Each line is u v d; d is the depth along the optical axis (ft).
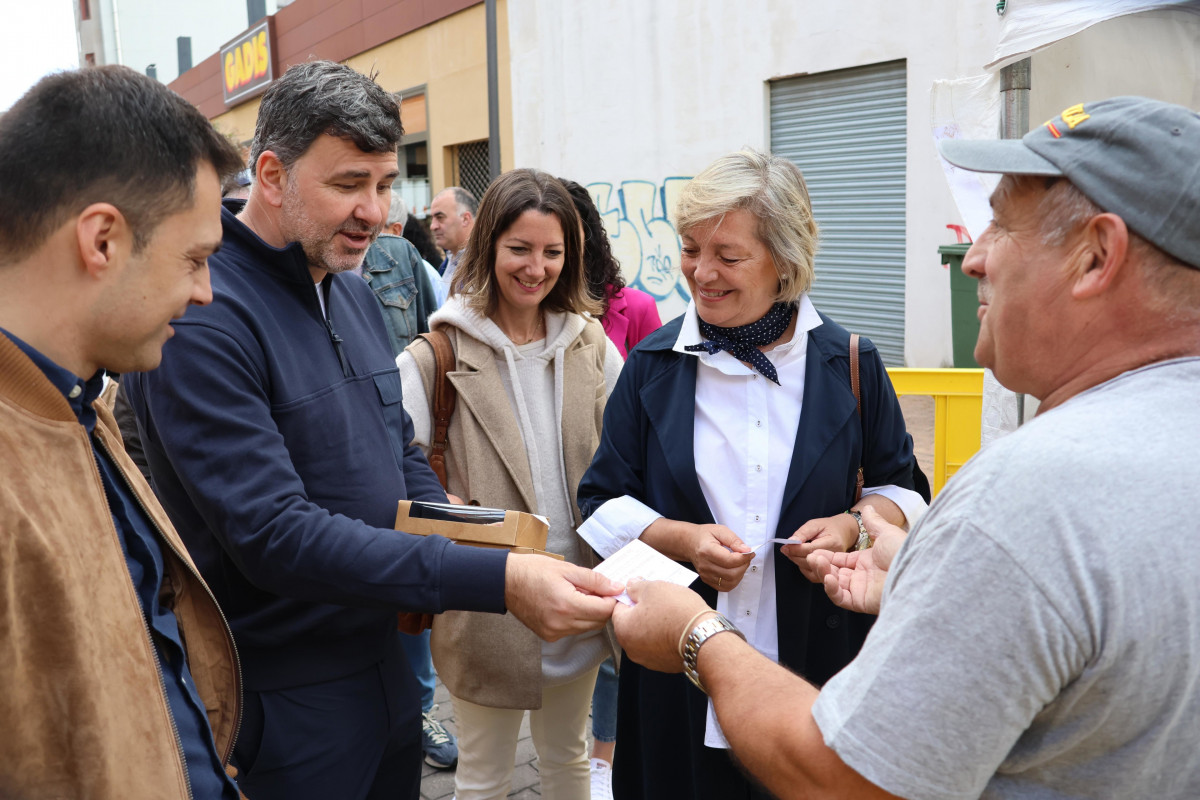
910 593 3.10
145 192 3.64
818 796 3.27
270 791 5.73
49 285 3.56
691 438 6.77
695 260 6.68
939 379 12.34
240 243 5.73
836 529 6.34
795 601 6.56
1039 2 10.07
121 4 85.66
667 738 6.70
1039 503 2.88
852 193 25.52
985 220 9.23
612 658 8.11
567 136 33.76
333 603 5.34
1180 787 2.98
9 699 3.24
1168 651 2.79
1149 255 3.08
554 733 8.34
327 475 5.80
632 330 12.71
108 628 3.57
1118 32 11.84
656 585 4.74
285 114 5.61
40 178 3.43
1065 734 2.98
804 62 25.64
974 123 11.74
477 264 8.19
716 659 4.04
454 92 41.34
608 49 31.32
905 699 2.97
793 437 6.72
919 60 22.77
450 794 10.37
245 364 5.37
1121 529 2.81
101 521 3.66
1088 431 2.97
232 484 5.18
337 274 6.51
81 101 3.52
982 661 2.87
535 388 8.36
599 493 7.20
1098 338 3.23
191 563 4.68
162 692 3.83
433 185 44.34
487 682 7.63
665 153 29.96
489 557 5.37
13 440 3.35
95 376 3.97
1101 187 3.08
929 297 23.44
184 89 78.23
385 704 6.15
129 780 3.59
